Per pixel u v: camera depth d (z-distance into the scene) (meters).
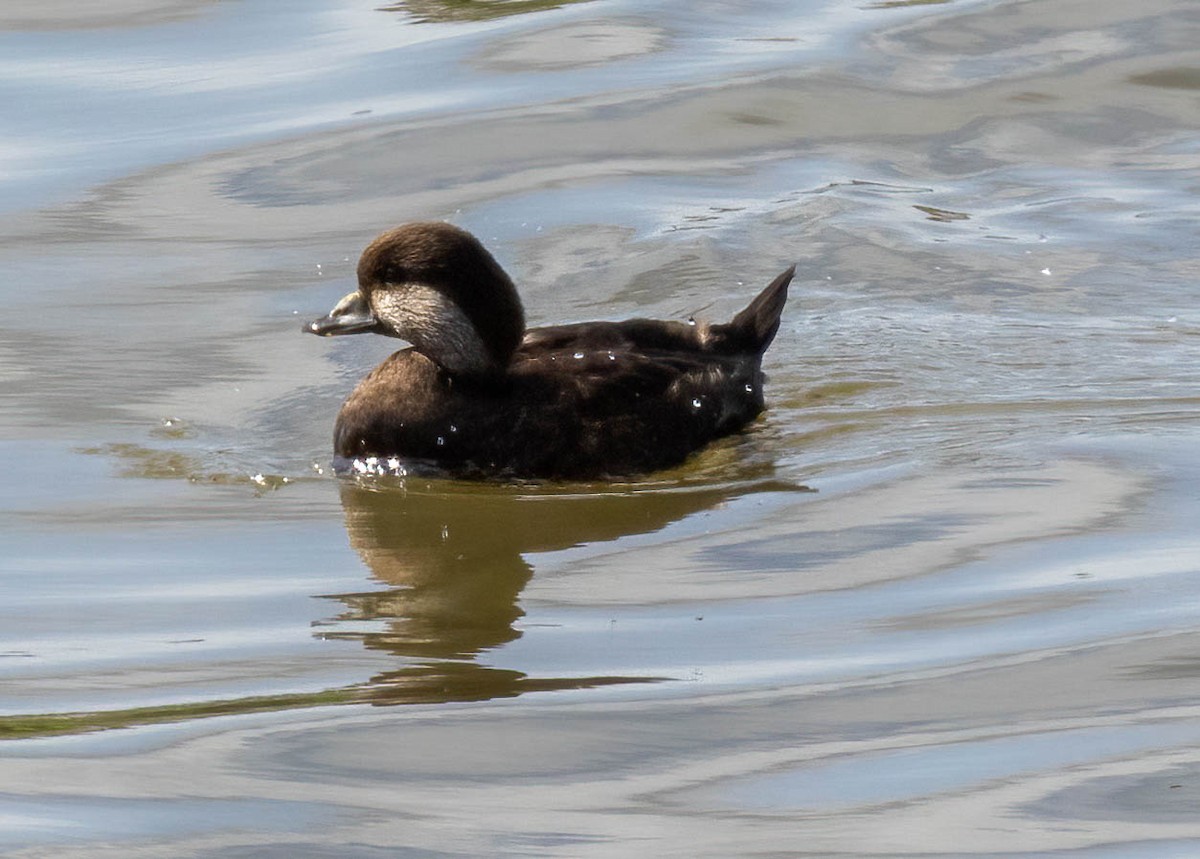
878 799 7.57
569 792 7.67
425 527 11.34
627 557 10.74
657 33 22.62
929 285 16.19
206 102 20.56
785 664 9.05
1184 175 18.81
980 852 7.08
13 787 7.78
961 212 17.95
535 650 9.30
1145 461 12.02
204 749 8.15
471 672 9.02
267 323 15.22
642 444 12.59
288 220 17.52
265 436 13.04
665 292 16.00
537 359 13.12
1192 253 16.84
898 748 8.05
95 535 11.16
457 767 7.94
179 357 14.46
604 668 9.04
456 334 12.52
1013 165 19.19
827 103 20.45
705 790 7.69
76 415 13.25
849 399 13.80
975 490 11.63
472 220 17.53
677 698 8.64
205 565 10.69
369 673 9.04
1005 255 16.80
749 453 12.77
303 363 14.46
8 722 8.52
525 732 8.27
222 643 9.49
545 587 10.25
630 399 12.72
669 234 17.22
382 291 12.80
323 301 15.66
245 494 11.93
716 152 19.33
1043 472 11.91
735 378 13.38
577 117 19.95
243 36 22.72
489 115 20.03
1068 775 7.73
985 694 8.61
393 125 19.77
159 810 7.53
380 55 21.91
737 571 10.43
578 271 16.45
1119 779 7.68
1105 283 16.17
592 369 12.93
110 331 14.97
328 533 11.23
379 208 17.80
